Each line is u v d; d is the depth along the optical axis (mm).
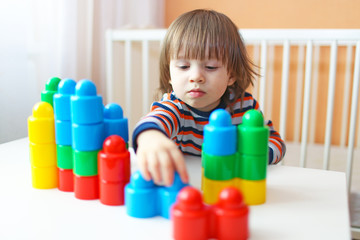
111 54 1487
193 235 386
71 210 490
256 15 1968
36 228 440
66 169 549
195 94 640
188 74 642
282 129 1307
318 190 561
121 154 499
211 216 400
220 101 774
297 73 1922
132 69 1651
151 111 716
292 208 495
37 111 560
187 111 760
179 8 2066
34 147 555
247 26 1988
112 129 545
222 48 655
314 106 1922
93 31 1554
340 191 557
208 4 2025
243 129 490
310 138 1958
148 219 462
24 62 1169
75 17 1317
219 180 482
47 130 554
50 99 620
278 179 609
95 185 522
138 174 472
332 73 1229
